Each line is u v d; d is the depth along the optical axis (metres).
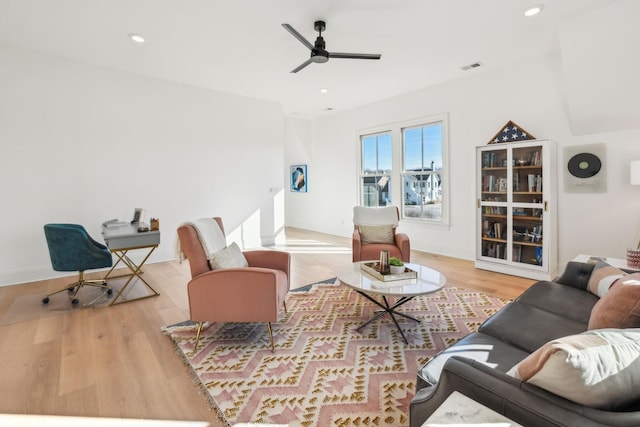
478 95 4.45
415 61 3.96
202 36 3.27
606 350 0.88
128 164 4.39
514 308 1.89
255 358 2.15
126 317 2.80
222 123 5.26
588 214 3.65
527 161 3.84
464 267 4.34
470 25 3.07
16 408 1.67
